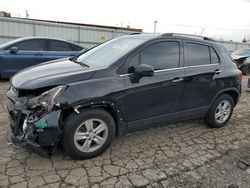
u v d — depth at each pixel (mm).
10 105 3307
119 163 3430
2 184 2848
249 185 3195
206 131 4770
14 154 3459
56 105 2996
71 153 3283
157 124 4055
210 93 4566
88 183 2971
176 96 4090
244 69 14453
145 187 2994
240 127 5133
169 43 4062
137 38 4113
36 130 2979
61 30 19125
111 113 3564
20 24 17266
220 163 3654
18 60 7871
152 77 3750
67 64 3936
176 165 3498
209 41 4680
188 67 4215
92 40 20859
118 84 3432
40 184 2891
